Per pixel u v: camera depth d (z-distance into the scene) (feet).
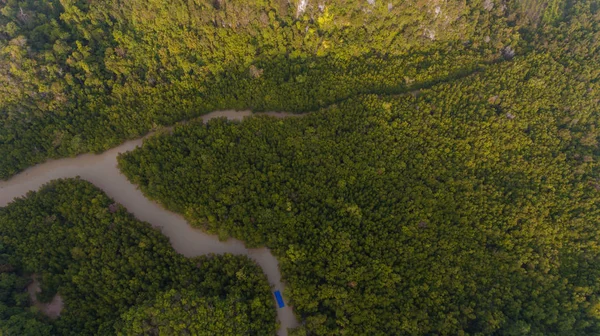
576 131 221.87
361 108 223.92
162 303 161.17
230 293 169.78
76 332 164.55
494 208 191.31
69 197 193.57
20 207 188.96
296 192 198.49
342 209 189.78
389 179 201.46
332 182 201.67
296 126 220.84
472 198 195.00
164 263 177.88
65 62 215.72
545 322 172.96
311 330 165.48
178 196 196.13
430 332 166.20
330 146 211.20
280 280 182.91
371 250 180.75
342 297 170.09
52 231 183.11
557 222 190.29
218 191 196.44
